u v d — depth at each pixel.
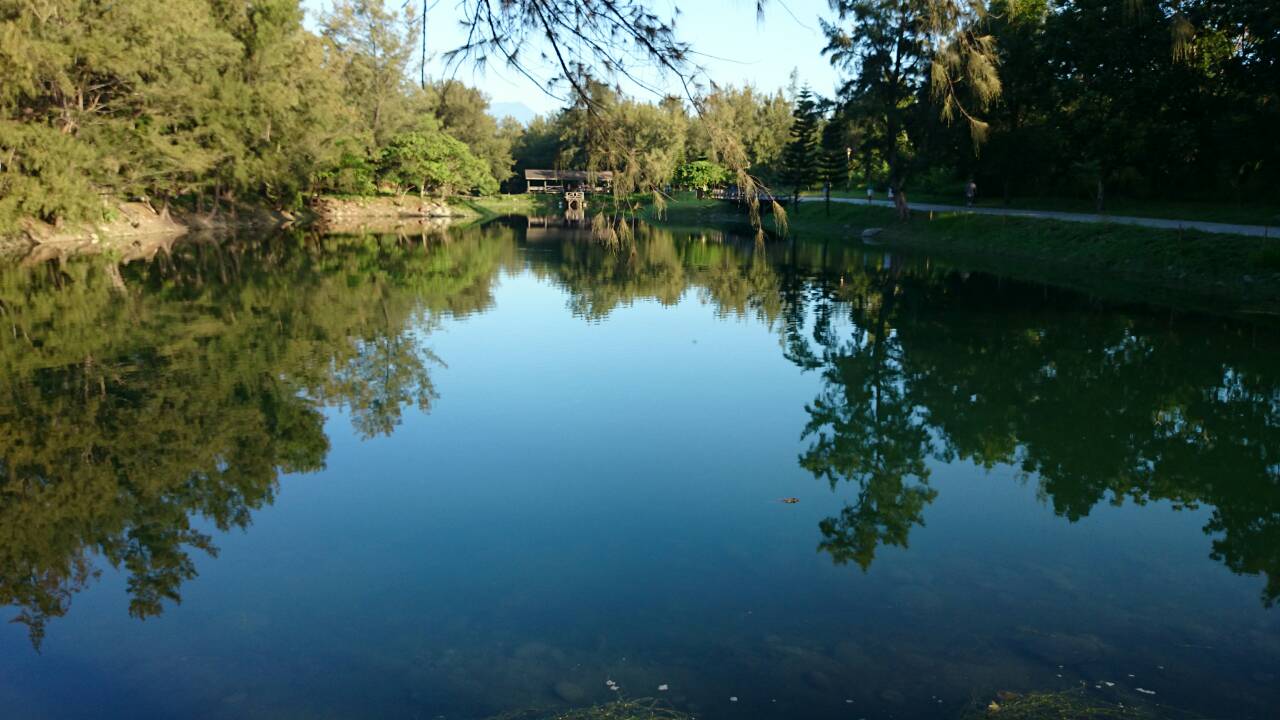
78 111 33.19
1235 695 4.74
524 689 4.96
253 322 19.22
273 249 37.62
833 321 19.20
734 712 4.62
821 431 10.80
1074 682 4.88
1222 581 6.40
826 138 48.84
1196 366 13.60
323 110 51.47
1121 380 13.02
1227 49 30.86
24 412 11.73
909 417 11.41
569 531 7.54
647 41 3.91
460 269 30.89
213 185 47.34
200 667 5.33
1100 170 32.59
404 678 5.13
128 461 9.71
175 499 8.52
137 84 34.41
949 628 5.63
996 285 23.61
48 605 6.28
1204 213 28.28
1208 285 19.95
